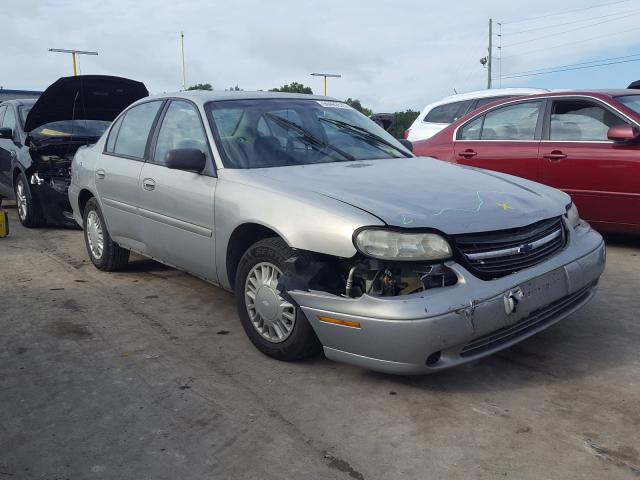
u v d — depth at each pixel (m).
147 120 5.18
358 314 3.16
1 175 9.15
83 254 6.75
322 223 3.36
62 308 4.87
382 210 3.30
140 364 3.80
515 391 3.32
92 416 3.18
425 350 3.05
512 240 3.38
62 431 3.04
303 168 4.12
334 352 3.36
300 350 3.62
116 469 2.72
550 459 2.70
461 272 3.17
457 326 3.05
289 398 3.32
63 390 3.47
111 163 5.41
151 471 2.70
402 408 3.18
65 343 4.15
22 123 8.69
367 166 4.18
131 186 5.02
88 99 7.83
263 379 3.56
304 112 4.83
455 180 3.92
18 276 5.85
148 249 5.02
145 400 3.34
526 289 3.29
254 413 3.17
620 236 6.84
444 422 3.03
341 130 4.79
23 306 4.93
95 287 5.45
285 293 3.47
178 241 4.53
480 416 3.08
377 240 3.17
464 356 3.17
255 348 4.00
